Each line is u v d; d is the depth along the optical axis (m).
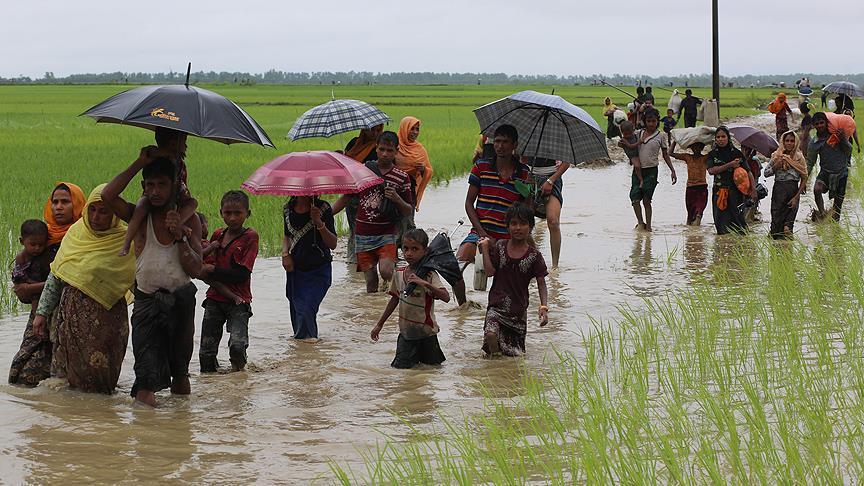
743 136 14.52
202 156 28.23
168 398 6.83
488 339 7.93
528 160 10.59
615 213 17.48
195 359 8.13
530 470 5.00
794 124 41.03
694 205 15.68
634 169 15.05
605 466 4.67
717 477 4.48
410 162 12.08
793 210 13.81
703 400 5.79
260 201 16.73
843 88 24.53
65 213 7.34
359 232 10.42
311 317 8.64
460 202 19.02
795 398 5.66
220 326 7.69
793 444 4.83
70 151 29.42
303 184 8.14
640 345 7.68
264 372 7.59
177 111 6.22
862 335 7.39
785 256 10.41
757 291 9.81
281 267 12.07
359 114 11.66
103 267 6.72
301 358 8.02
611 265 12.13
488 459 5.10
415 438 5.77
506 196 9.52
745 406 5.86
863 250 10.80
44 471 5.11
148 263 6.61
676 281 11.03
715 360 6.76
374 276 10.58
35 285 7.22
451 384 7.15
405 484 4.84
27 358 7.07
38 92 106.31
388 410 6.46
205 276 7.46
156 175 6.48
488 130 10.34
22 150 29.58
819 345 6.90
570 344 8.30
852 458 4.89
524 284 7.99
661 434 5.34
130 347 8.38
